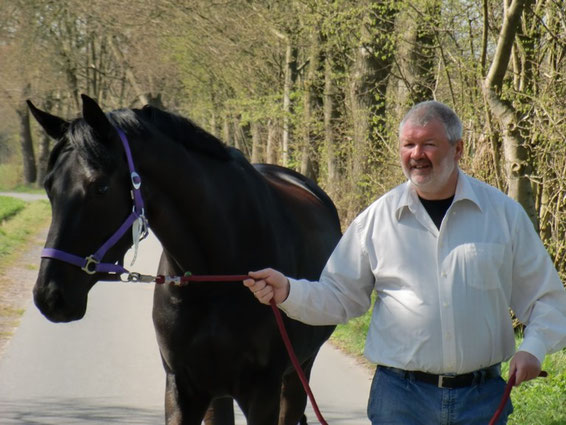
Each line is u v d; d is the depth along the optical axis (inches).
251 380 189.3
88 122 164.7
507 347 152.6
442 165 145.6
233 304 183.0
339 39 591.2
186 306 182.9
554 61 378.9
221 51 990.4
